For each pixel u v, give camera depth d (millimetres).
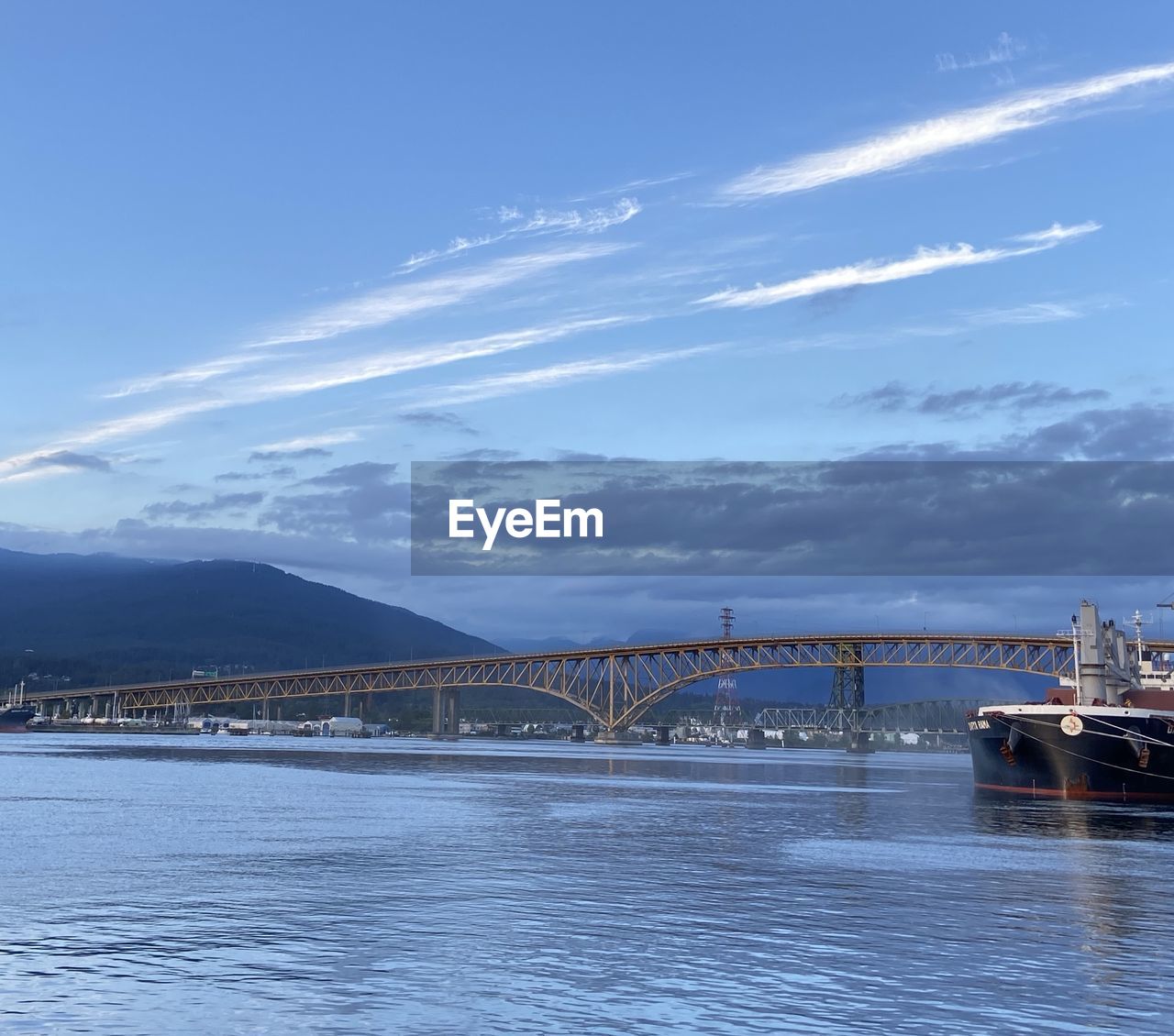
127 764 150375
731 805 88938
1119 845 59844
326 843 55719
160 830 61281
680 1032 23703
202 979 27328
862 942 32562
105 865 46688
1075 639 102688
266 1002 25469
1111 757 92062
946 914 37438
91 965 28562
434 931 33188
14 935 32000
